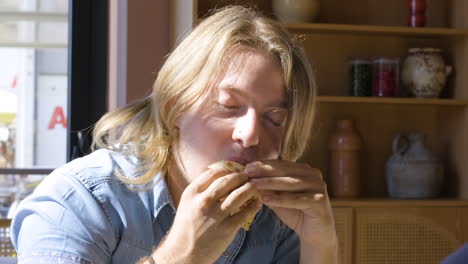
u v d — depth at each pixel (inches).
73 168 51.6
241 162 49.1
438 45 137.7
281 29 51.6
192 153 49.8
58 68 135.3
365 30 127.3
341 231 121.9
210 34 48.9
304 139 52.9
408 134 133.3
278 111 49.4
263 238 57.4
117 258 51.3
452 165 136.1
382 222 117.0
